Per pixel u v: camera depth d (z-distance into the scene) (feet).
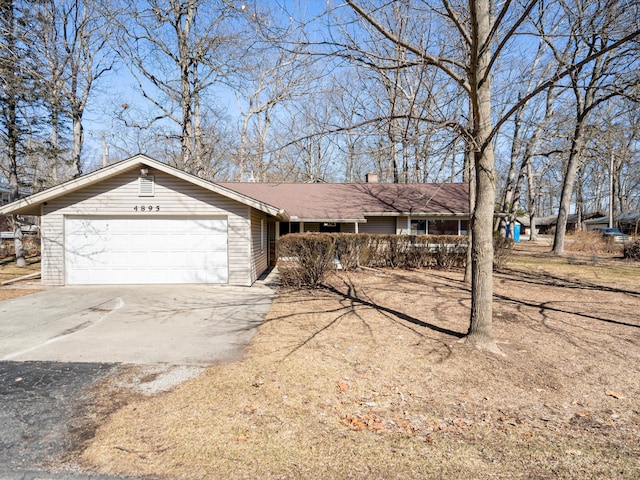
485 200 17.31
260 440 9.86
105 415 11.20
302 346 17.74
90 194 35.63
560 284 35.86
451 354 16.63
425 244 46.19
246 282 36.42
